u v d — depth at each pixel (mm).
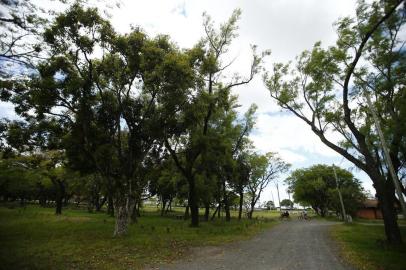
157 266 10258
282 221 47500
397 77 15602
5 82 16234
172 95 18297
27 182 55000
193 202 28156
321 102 18250
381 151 20266
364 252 12781
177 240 17297
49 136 20641
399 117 15469
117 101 20234
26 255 11742
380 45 15750
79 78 18047
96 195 60219
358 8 15688
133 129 20250
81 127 19812
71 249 13547
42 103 17500
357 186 60312
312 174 66375
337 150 17391
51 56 14688
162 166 26516
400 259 11094
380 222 43219
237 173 38469
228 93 24906
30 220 29328
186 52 21469
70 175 39844
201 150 25578
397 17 14711
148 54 18000
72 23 16531
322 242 16953
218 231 23609
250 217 52719
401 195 14172
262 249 14219
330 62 17109
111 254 12508
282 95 19000
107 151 19891
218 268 9805
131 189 19781
